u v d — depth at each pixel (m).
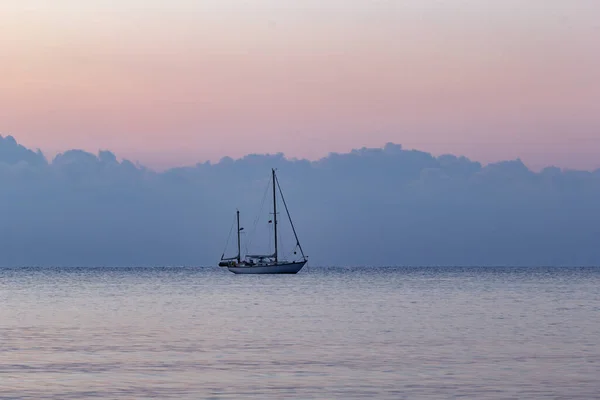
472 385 68.88
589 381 70.50
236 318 131.62
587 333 106.69
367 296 196.25
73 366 78.56
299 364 79.81
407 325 118.75
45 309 152.38
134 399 63.75
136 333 107.44
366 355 85.81
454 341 98.12
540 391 66.38
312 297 192.00
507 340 99.00
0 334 106.06
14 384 69.38
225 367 78.12
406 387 68.12
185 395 65.25
